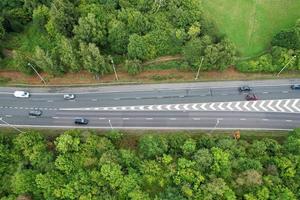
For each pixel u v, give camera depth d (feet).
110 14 494.18
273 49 481.05
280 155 406.41
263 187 375.66
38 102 471.21
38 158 399.24
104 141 408.46
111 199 373.81
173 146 413.59
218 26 517.55
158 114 462.60
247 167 392.88
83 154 400.47
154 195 381.81
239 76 486.38
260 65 476.54
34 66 469.16
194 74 484.74
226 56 460.96
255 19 524.93
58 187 380.17
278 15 529.45
